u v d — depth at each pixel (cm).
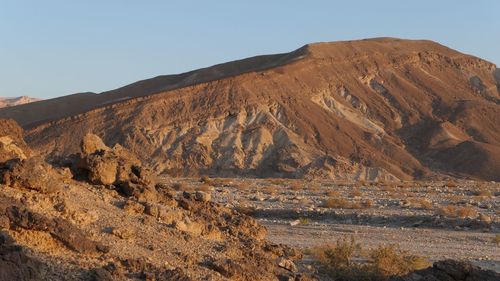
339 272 1756
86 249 1208
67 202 1340
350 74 16575
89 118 13338
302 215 3678
